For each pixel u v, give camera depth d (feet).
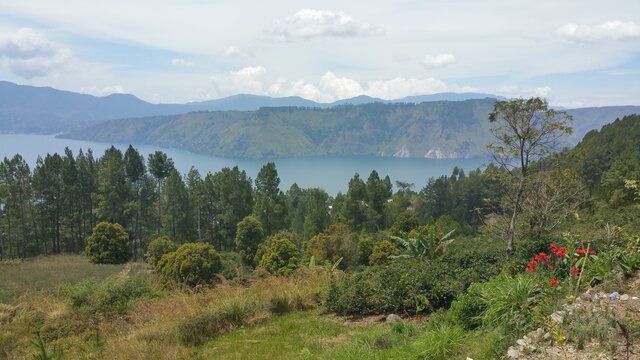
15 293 75.61
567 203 48.47
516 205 45.47
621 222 53.11
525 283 18.21
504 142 44.91
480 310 19.25
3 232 191.72
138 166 210.38
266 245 136.67
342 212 216.33
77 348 30.25
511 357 13.74
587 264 20.01
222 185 208.44
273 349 24.04
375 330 22.82
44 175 196.54
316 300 34.32
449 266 30.32
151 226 214.90
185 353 25.44
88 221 214.90
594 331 13.19
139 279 48.03
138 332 29.32
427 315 25.49
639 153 190.08
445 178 295.48
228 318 30.42
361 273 34.99
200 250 89.51
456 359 15.65
